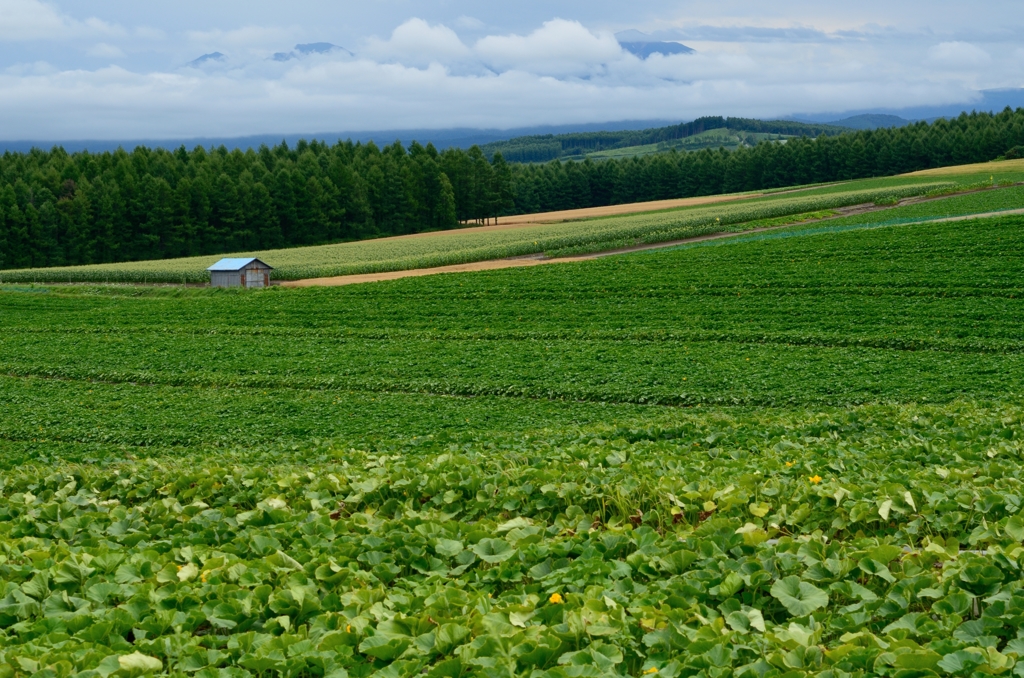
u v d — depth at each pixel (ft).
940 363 104.01
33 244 376.48
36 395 110.52
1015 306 132.05
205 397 106.83
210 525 38.88
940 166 554.05
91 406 102.37
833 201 304.50
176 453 79.71
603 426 72.79
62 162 473.26
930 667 20.35
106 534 38.22
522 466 47.93
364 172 482.28
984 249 171.12
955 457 46.68
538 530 34.22
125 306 194.49
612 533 32.12
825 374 101.76
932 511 34.22
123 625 25.52
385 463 51.44
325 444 73.97
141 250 402.93
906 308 135.85
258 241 426.92
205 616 25.86
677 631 23.00
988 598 24.48
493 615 24.03
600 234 274.36
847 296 148.05
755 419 70.28
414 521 36.76
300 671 22.35
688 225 282.15
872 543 30.50
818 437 58.80
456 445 63.36
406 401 101.14
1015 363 101.55
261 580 29.43
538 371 110.93
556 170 579.89
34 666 21.90
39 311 199.21
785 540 29.73
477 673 21.04
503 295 173.06
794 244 199.52
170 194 402.93
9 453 81.05
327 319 161.17
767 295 153.69
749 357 113.70
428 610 25.50
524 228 375.66
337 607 27.09
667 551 30.37
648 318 143.54
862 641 22.36
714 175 579.07
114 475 51.55
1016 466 41.98
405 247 322.96
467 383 107.24
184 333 153.99
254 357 130.00
